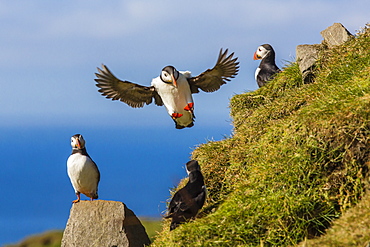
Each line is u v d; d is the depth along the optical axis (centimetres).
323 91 1086
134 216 1105
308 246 700
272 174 884
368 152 823
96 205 1094
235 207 862
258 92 1352
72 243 1083
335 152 848
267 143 982
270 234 795
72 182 1221
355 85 961
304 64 1274
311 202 823
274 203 831
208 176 1077
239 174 1024
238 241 798
